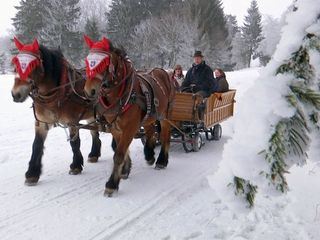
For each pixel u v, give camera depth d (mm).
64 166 7168
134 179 6664
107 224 4801
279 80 2141
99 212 5176
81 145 8875
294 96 2092
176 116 8320
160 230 4652
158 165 7262
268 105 2121
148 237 4465
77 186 6160
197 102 8203
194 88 9148
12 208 5195
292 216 4891
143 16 47562
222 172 2455
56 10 43969
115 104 5746
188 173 7082
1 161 7289
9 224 4723
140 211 5242
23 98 5500
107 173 6883
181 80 10828
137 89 6078
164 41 39250
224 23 48812
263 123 2137
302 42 2088
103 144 8984
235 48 59000
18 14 48344
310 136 2223
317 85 2195
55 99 6023
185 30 39938
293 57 2133
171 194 5965
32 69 5520
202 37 41188
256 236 4387
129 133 5914
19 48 5828
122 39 45156
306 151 2240
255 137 2170
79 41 43781
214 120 9312
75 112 6406
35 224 4750
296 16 2090
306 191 5496
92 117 6730
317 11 2027
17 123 10930
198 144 8680
